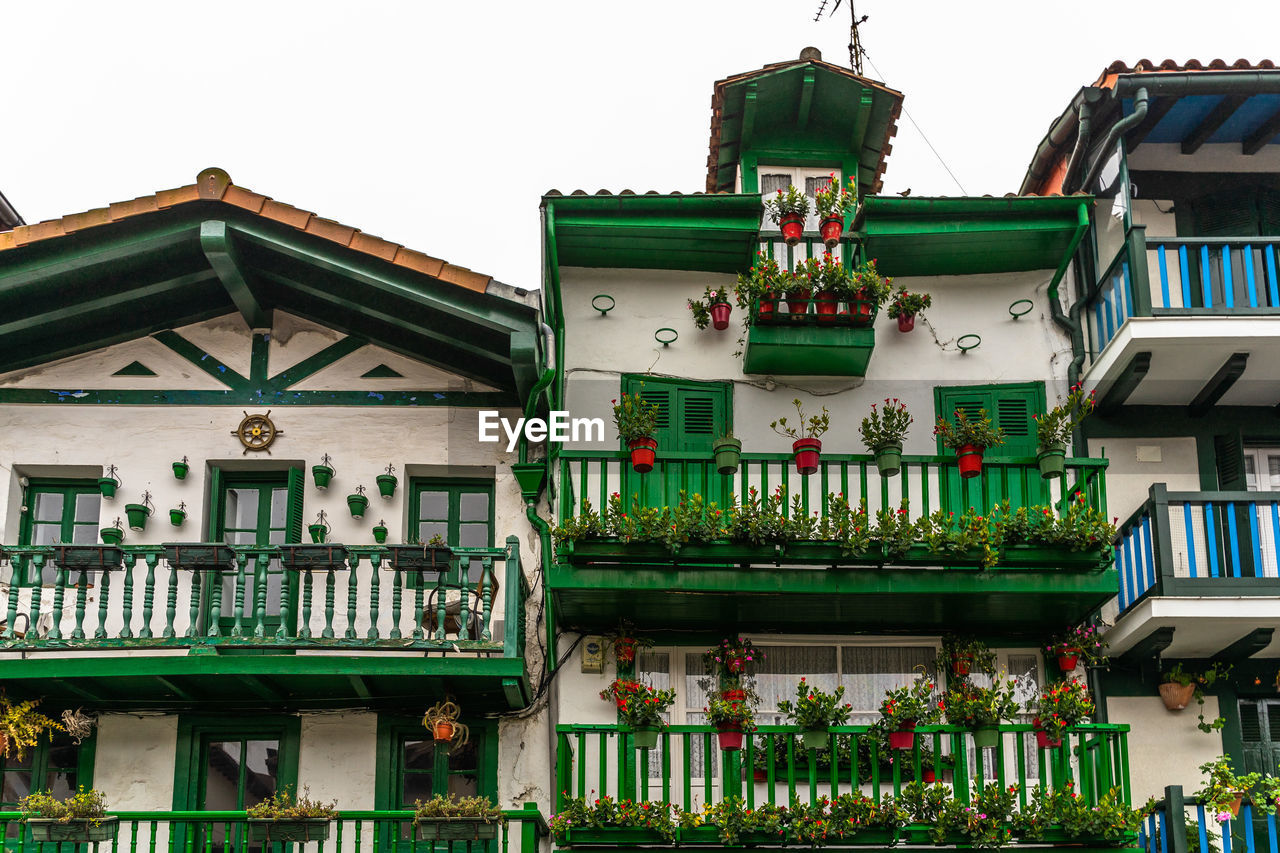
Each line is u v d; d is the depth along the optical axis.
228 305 14.05
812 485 13.98
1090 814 12.00
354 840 12.81
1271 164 14.92
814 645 13.67
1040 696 12.73
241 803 13.01
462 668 12.25
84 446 13.70
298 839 11.79
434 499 13.91
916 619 13.50
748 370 14.20
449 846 11.79
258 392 13.88
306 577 12.35
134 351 13.98
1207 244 13.67
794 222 14.08
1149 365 13.49
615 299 14.48
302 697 13.11
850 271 13.67
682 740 13.24
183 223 12.84
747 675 13.55
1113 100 13.91
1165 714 13.42
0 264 12.77
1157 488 13.02
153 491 13.61
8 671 12.15
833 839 12.10
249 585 13.52
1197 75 13.66
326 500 13.62
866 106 14.95
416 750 13.24
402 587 12.60
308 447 13.76
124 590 12.27
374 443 13.79
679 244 14.20
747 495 13.40
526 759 13.10
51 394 13.82
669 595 12.88
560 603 13.09
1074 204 13.96
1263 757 13.34
